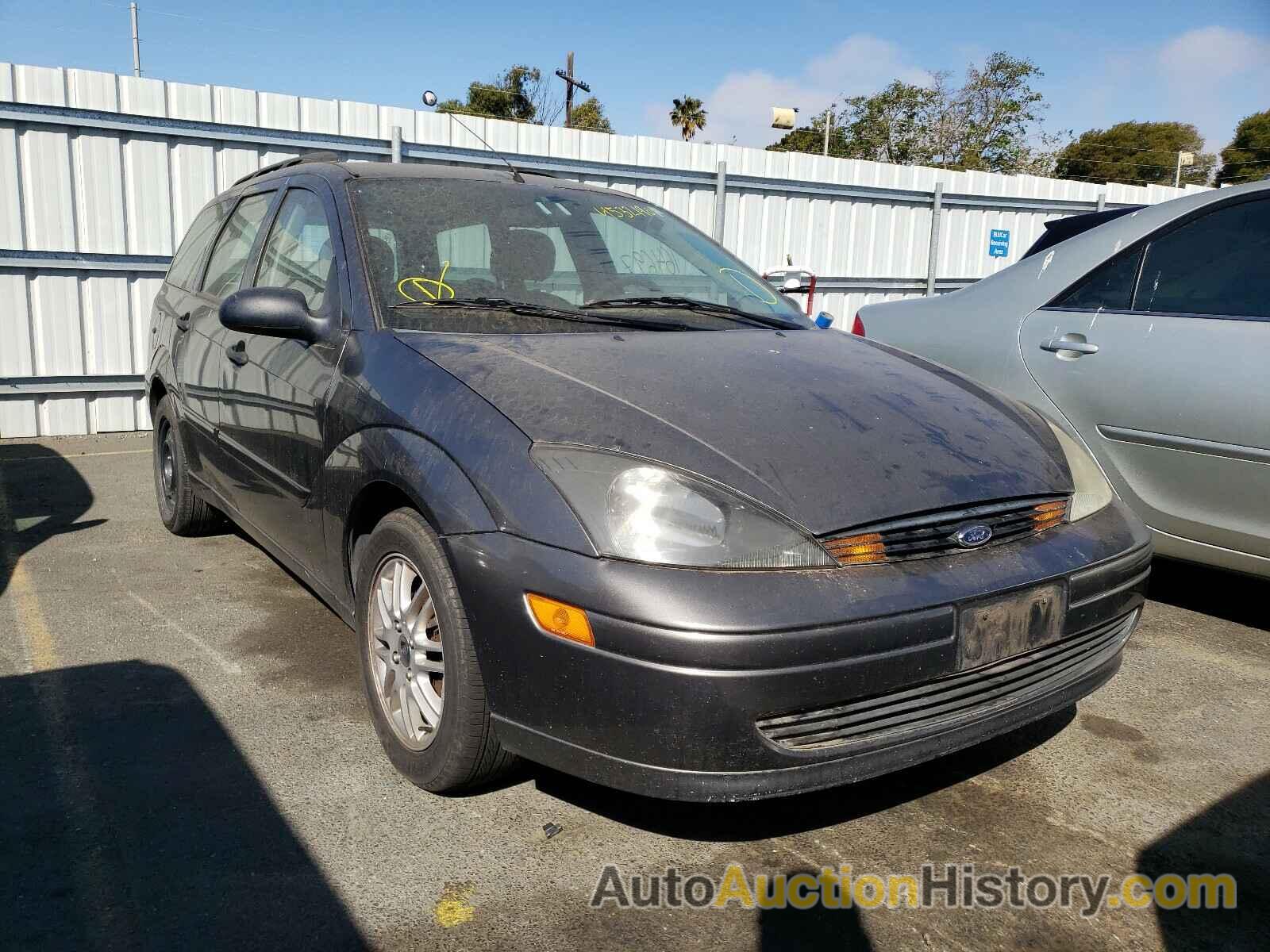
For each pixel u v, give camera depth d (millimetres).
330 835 2248
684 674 1832
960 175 11398
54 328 7262
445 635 2193
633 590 1865
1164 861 2242
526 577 1973
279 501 3078
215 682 3053
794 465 2084
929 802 2477
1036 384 3871
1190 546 3473
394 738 2469
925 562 2068
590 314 2902
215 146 7547
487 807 2387
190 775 2494
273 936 1907
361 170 3297
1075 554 2268
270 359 3117
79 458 6648
